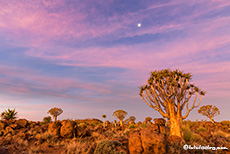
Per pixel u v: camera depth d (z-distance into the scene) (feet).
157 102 49.88
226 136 55.98
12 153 34.96
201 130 69.36
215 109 98.53
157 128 53.78
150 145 31.58
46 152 37.60
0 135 59.00
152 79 50.67
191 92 48.47
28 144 46.80
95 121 135.33
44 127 69.77
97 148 32.89
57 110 101.71
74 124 62.08
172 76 49.24
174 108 46.52
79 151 33.68
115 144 35.09
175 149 34.63
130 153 32.96
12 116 91.40
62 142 51.39
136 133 36.19
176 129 44.42
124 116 104.06
